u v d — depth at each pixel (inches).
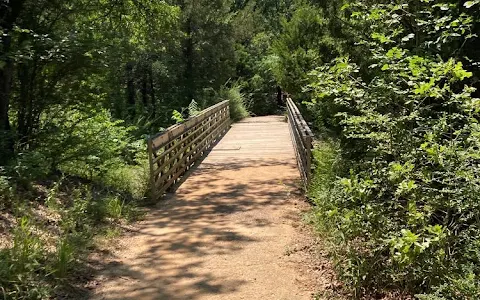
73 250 184.5
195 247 207.2
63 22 329.4
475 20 189.8
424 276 142.3
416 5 206.4
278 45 671.1
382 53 195.0
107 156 338.6
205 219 248.8
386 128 162.1
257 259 191.8
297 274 176.6
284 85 653.9
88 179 316.2
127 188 316.2
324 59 373.1
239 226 234.7
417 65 162.7
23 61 266.7
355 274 159.0
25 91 307.6
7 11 289.1
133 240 219.3
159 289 166.4
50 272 160.7
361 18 235.0
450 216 151.9
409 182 135.8
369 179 163.8
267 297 159.0
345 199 170.2
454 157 136.5
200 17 867.4
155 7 463.5
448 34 174.7
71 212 218.8
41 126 315.9
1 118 294.4
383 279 157.2
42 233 196.1
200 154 445.7
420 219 139.6
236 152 464.1
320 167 276.7
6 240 182.5
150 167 281.9
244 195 296.4
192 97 877.2
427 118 165.3
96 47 303.9
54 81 310.0
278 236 218.2
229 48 938.7
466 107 147.4
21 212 209.9
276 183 326.3
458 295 120.8
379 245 159.3
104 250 202.7
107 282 172.6
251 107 1126.4
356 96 178.4
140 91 997.2
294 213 253.4
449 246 140.7
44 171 264.2
